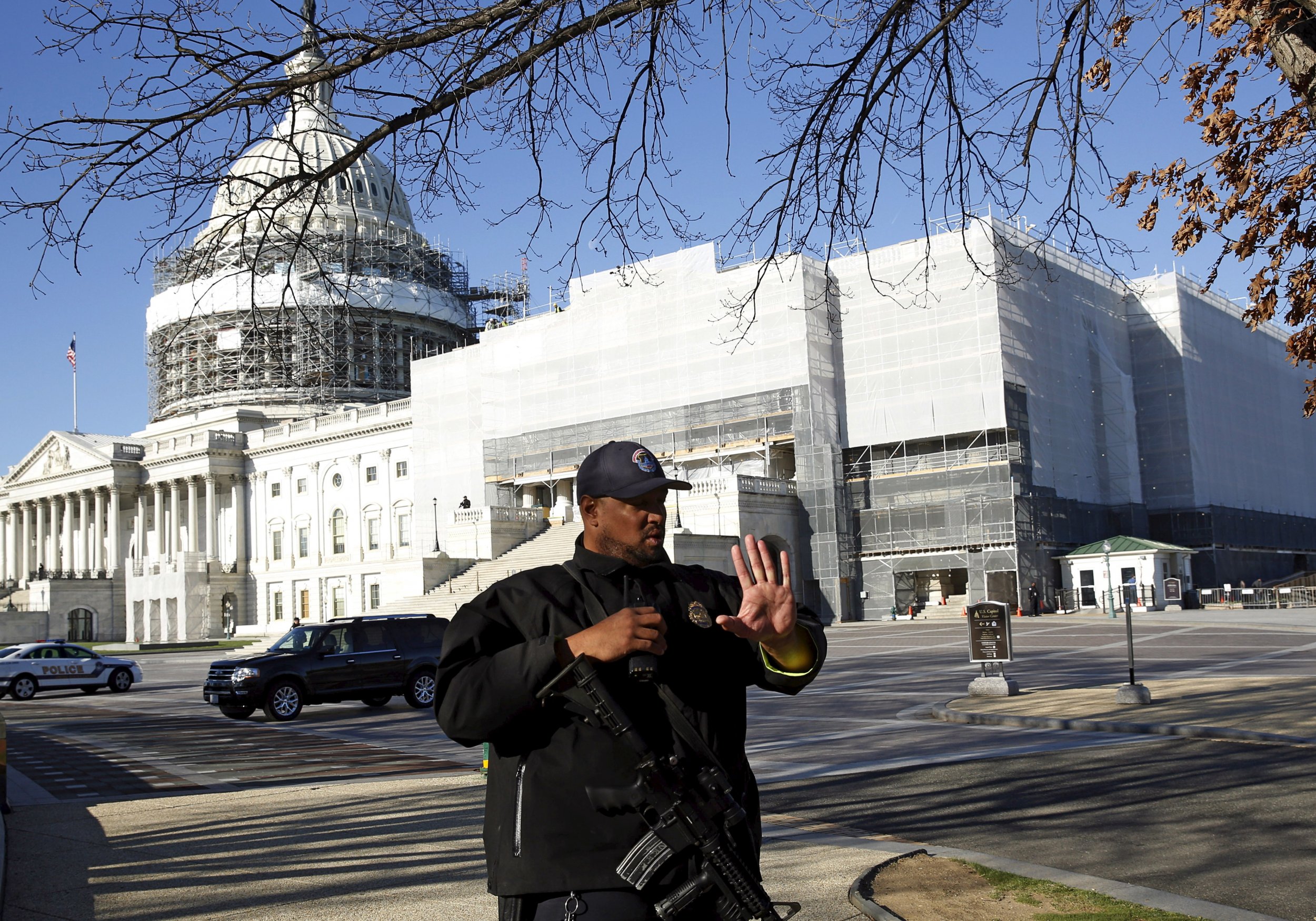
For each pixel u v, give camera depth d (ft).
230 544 348.38
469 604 12.17
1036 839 32.09
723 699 12.23
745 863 11.23
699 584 12.78
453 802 41.32
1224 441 264.72
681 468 239.71
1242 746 48.14
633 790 11.28
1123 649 114.01
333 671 86.58
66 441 377.30
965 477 211.61
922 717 65.92
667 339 241.14
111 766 58.70
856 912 23.94
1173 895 24.63
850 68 30.14
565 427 256.11
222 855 32.45
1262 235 31.83
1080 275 241.14
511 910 11.71
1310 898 24.84
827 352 226.99
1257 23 24.54
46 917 25.57
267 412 353.10
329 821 38.04
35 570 396.98
